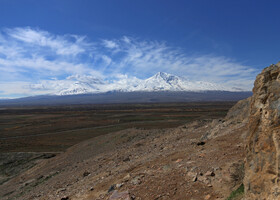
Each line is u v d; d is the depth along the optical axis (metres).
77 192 14.96
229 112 24.73
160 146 24.41
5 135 78.19
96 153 37.62
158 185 10.96
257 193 6.60
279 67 6.93
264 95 7.06
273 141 6.26
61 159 40.22
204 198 8.94
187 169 11.70
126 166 17.77
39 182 28.80
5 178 36.88
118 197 10.87
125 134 42.75
